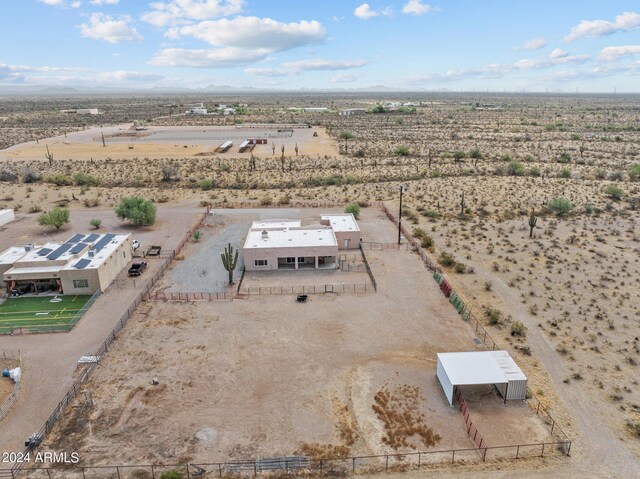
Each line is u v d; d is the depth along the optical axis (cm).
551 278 5778
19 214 8869
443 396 3712
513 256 6506
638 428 3291
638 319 4794
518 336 4531
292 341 4506
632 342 4397
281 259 6338
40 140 18350
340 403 3644
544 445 3192
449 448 3195
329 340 4519
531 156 13750
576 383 3834
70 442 3269
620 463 3048
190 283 5809
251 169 12481
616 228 7600
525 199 9319
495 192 9869
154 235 7619
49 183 11300
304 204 9250
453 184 10569
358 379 3928
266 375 3991
